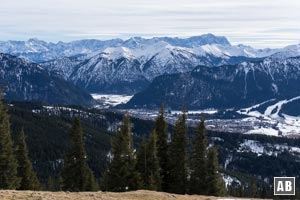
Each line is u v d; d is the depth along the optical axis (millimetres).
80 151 70312
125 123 62844
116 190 61094
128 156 61812
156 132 66500
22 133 74562
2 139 65438
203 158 64250
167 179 65125
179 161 64312
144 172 62500
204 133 64688
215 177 64250
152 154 62812
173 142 64812
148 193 38875
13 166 66250
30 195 34562
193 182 64312
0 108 66625
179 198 38250
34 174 75688
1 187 64688
